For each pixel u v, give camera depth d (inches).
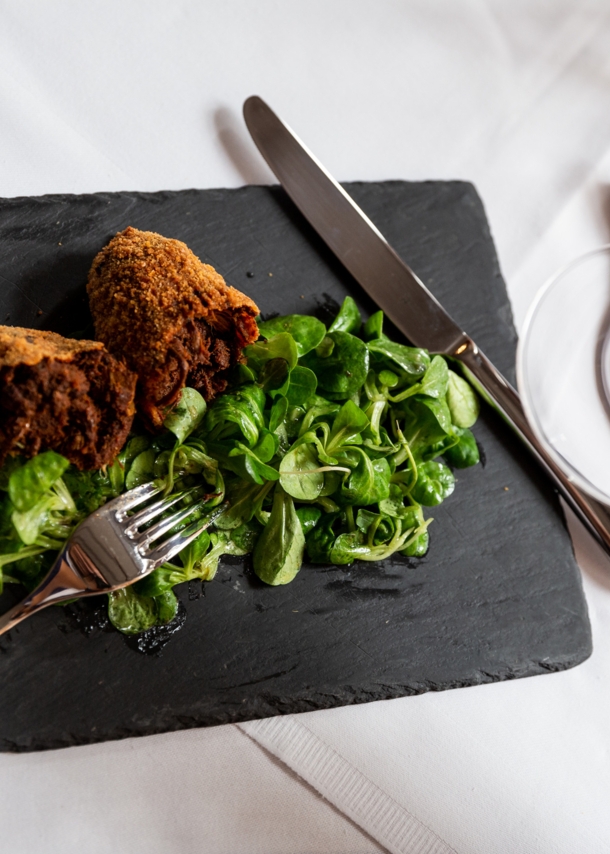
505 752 17.4
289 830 16.5
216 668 16.3
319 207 18.3
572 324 18.7
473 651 17.6
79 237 16.9
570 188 20.7
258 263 18.0
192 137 18.5
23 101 17.5
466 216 19.6
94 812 15.9
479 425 18.6
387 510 17.1
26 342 14.8
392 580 17.4
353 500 16.6
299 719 16.7
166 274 15.7
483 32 20.8
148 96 18.4
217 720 16.2
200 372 16.1
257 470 15.9
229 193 18.0
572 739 17.8
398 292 18.3
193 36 18.9
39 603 14.9
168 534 15.9
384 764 16.9
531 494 18.6
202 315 15.7
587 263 19.0
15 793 15.6
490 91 20.7
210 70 18.9
